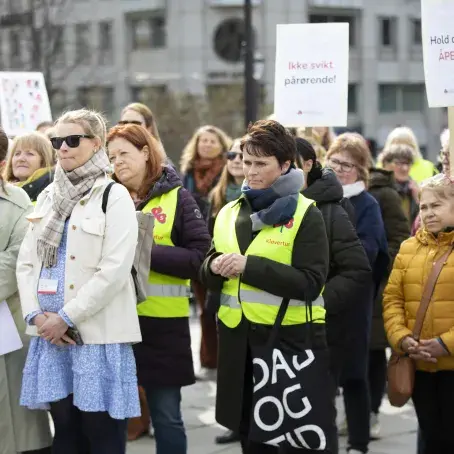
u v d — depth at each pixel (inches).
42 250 402.0
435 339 427.5
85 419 401.1
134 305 407.5
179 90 3587.6
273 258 392.2
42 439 442.0
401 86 3902.6
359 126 3836.1
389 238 585.9
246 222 400.8
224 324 402.6
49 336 392.2
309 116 568.4
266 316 392.2
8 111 762.8
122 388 398.9
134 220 405.1
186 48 3661.4
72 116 402.0
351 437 542.6
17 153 545.3
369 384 595.2
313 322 392.8
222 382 402.0
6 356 439.5
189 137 3105.3
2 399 435.8
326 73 564.4
